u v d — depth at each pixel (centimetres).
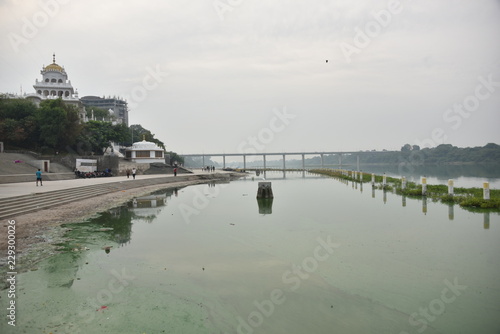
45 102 5147
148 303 699
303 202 2234
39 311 660
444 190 2320
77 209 1869
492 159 8325
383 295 718
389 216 1593
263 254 1023
